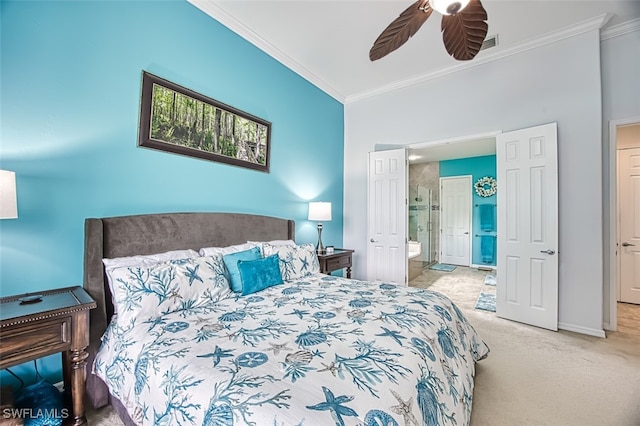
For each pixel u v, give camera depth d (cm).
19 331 122
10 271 152
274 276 223
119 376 131
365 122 438
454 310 194
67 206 171
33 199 160
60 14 169
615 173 281
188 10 236
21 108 155
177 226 218
